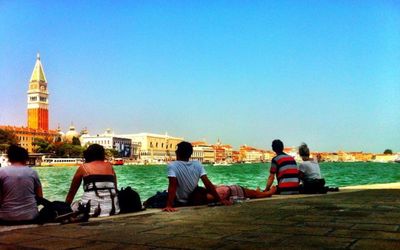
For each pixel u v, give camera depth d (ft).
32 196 15.43
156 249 9.86
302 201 19.90
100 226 13.43
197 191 19.15
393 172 206.08
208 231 11.97
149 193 72.95
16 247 10.39
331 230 11.74
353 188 31.22
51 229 13.08
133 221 14.30
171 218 14.79
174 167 18.40
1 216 14.93
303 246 9.84
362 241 10.21
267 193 22.63
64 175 174.09
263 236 11.09
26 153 16.24
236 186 21.08
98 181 16.35
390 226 12.21
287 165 24.30
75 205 16.34
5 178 15.02
